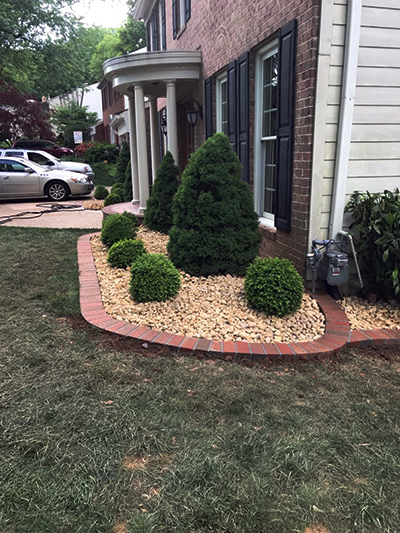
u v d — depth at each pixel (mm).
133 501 1783
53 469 1948
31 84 28234
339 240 4008
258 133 5375
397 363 3059
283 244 4555
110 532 1637
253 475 1928
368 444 2162
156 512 1727
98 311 3723
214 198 4422
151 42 13617
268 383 2719
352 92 3680
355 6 3486
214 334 3262
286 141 4207
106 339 3256
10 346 3137
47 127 26672
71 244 6723
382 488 1877
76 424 2262
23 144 24031
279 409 2447
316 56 3602
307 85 3719
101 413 2359
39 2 21516
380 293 4055
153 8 12547
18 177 12805
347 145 3795
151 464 1995
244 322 3467
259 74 5184
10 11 20703
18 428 2223
